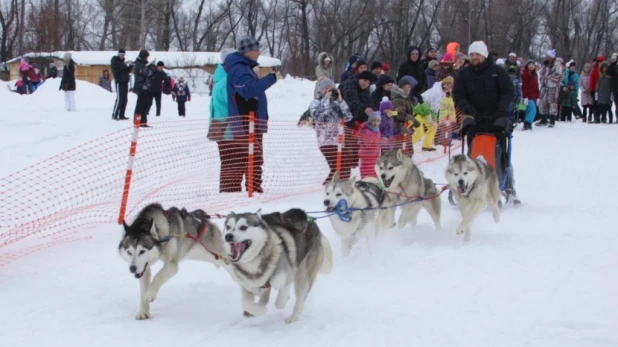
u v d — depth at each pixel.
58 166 9.20
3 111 15.62
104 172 8.98
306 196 8.38
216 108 8.36
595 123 19.22
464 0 37.53
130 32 39.75
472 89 7.87
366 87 9.76
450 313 4.51
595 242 6.46
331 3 35.25
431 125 12.45
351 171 9.98
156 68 15.31
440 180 10.19
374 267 5.70
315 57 36.44
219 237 5.20
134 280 5.15
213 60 30.31
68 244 6.02
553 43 40.88
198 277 5.32
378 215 6.46
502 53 37.69
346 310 4.61
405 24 36.62
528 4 38.44
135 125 6.74
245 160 8.23
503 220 7.60
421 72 13.00
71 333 4.09
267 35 41.44
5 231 6.26
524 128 17.28
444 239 6.81
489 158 7.30
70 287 4.95
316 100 9.33
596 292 4.91
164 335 4.10
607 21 42.97
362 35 36.41
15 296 4.73
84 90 19.98
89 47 43.12
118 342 3.97
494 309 4.57
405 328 4.25
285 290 4.33
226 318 4.46
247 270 4.18
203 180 8.73
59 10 38.25
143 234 4.39
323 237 4.82
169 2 36.66
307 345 3.97
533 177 10.49
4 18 38.22
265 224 4.25
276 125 12.89
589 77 19.58
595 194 9.04
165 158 9.96
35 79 23.61
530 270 5.52
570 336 4.05
